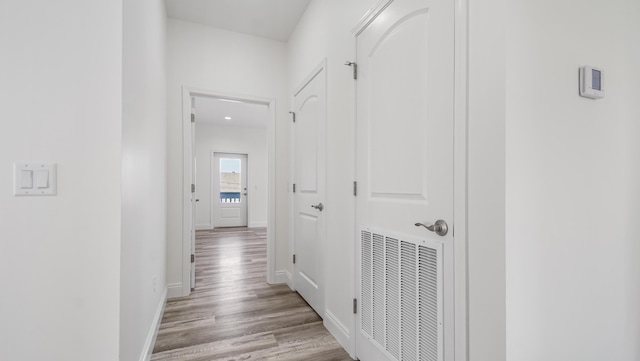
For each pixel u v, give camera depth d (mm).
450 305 1027
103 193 1069
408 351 1233
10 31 1009
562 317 949
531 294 880
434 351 1095
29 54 1021
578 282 987
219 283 3023
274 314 2268
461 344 965
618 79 1078
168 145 2652
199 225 7094
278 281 3012
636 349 1126
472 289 936
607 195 1055
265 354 1715
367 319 1540
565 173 953
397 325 1306
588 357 1009
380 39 1454
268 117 3082
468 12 949
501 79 839
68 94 1047
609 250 1062
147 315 1638
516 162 848
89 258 1060
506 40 832
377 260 1465
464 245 957
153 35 1804
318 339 1886
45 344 1032
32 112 1021
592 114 1016
